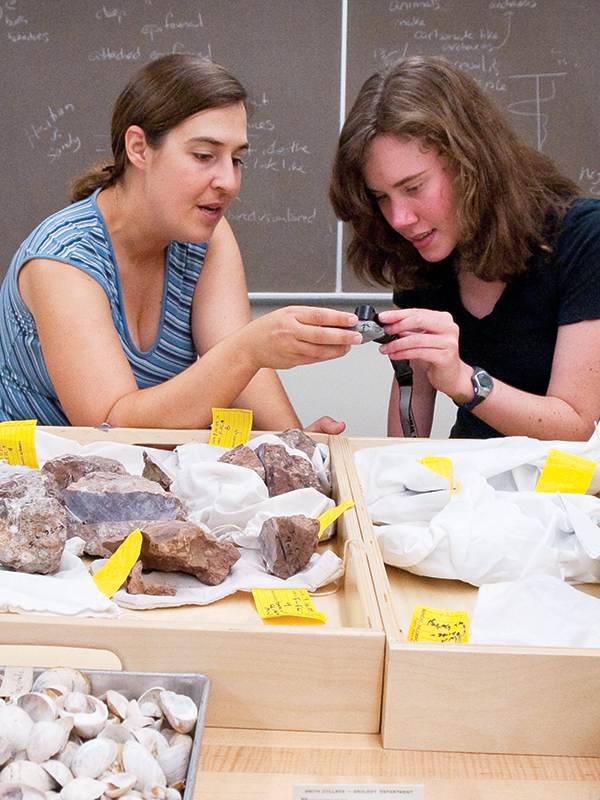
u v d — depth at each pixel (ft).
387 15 7.63
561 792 1.94
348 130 4.12
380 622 2.12
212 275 4.76
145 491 2.98
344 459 3.46
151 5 7.60
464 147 3.91
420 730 2.06
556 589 2.47
